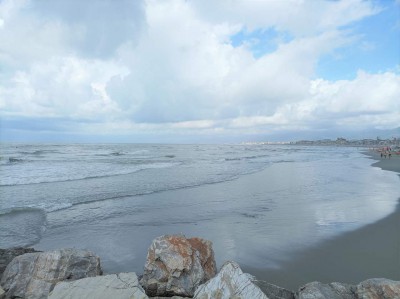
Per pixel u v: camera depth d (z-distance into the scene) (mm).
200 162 41656
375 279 4840
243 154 69438
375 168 33844
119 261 7922
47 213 12414
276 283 6574
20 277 5328
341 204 14242
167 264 5164
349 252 8320
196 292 4574
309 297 4594
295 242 9078
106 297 4539
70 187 18188
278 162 42844
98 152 64125
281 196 16250
